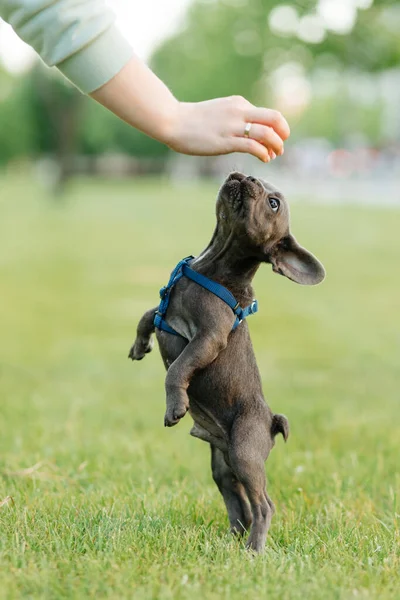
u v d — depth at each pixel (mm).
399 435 7074
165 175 78438
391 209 37406
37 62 55281
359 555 4125
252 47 38594
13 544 3971
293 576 3688
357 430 7285
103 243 25844
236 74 43094
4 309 14906
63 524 4328
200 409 4289
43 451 6391
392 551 4199
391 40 28734
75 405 8203
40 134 74812
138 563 3809
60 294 16578
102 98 3811
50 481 5520
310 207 37844
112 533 4234
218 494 5375
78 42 3631
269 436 4289
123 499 5055
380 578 3766
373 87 71875
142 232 29156
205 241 26062
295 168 69000
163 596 3387
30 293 16688
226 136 3932
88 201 46719
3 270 20047
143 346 4406
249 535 4160
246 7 37438
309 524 4805
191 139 3926
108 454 6379
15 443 6570
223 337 4062
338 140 76438
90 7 3656
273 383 9555
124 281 18188
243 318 4246
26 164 82312
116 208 41031
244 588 3527
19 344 11891
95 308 15016
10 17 3645
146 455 6410
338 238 26016
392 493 5328
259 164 62531
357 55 29281
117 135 77438
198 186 66000
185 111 3961
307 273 4168
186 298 4109
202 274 4148
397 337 12422
